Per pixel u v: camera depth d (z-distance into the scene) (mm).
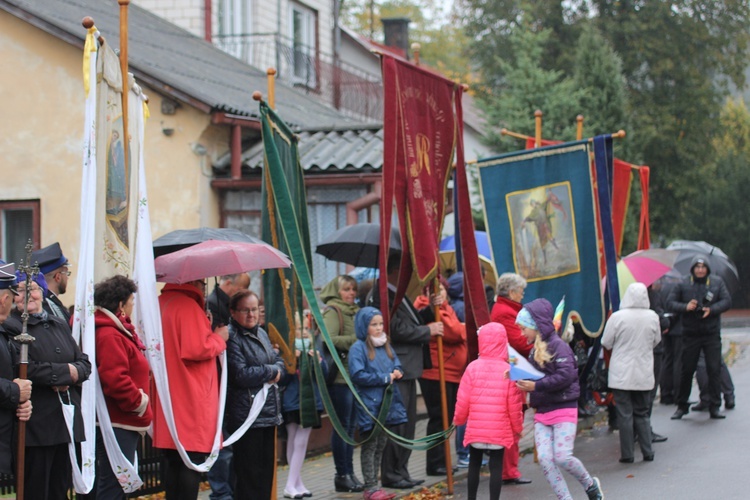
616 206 13820
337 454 9258
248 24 23734
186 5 22750
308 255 9219
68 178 14031
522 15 35531
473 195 25203
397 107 8844
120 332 6492
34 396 5949
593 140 10828
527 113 24812
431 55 48969
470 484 8195
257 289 14898
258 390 7535
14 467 5836
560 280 10711
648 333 10336
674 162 35219
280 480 9891
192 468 6859
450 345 9891
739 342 23875
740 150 47438
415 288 10094
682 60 35844
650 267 11797
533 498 8852
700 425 12430
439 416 9930
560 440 8109
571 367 8078
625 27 35312
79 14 16875
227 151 14766
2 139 14188
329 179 14359
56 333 6062
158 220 14289
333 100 24859
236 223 14633
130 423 6523
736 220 40406
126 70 6887
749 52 39719
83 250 6203
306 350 8766
